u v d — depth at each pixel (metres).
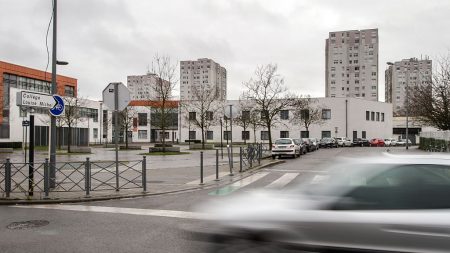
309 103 63.00
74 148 37.66
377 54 119.50
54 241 6.69
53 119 12.46
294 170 19.31
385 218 3.98
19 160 27.61
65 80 62.59
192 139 71.12
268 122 35.69
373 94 119.50
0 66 49.00
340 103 64.50
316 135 65.19
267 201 4.66
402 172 4.29
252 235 4.36
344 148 53.59
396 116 96.06
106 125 64.06
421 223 3.89
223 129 69.75
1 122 48.28
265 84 58.09
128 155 32.69
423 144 44.34
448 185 4.12
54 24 12.76
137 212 9.04
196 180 15.00
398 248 3.94
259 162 22.19
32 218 8.52
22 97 11.02
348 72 122.06
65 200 10.53
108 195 11.26
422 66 108.62
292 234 4.22
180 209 9.35
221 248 4.53
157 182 14.34
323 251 4.13
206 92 84.00
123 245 6.40
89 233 7.19
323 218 4.13
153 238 6.79
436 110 36.28
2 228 7.64
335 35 123.25
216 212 4.72
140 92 95.19
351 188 4.29
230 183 14.32
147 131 79.12
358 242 4.03
